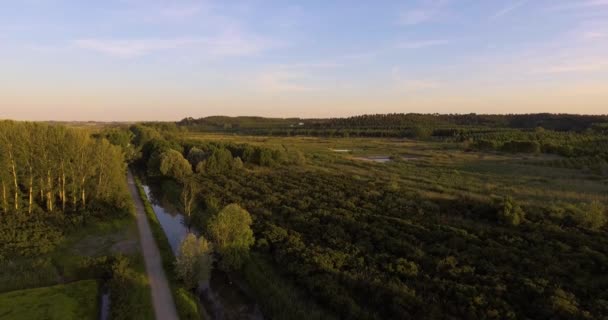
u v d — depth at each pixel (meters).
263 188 68.19
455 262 34.94
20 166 50.38
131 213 53.81
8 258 37.03
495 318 27.03
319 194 61.38
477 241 38.97
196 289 34.22
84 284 32.97
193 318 28.69
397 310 28.78
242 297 34.03
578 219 41.56
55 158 52.09
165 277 34.97
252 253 39.59
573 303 27.50
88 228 47.38
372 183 69.94
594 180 71.94
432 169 87.81
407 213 49.25
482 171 84.00
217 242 37.75
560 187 64.19
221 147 101.50
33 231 43.16
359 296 31.89
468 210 49.03
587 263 33.00
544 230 40.31
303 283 33.78
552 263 33.56
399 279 33.06
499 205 45.78
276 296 32.19
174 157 81.88
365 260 37.09
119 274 33.19
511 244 38.06
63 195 52.12
